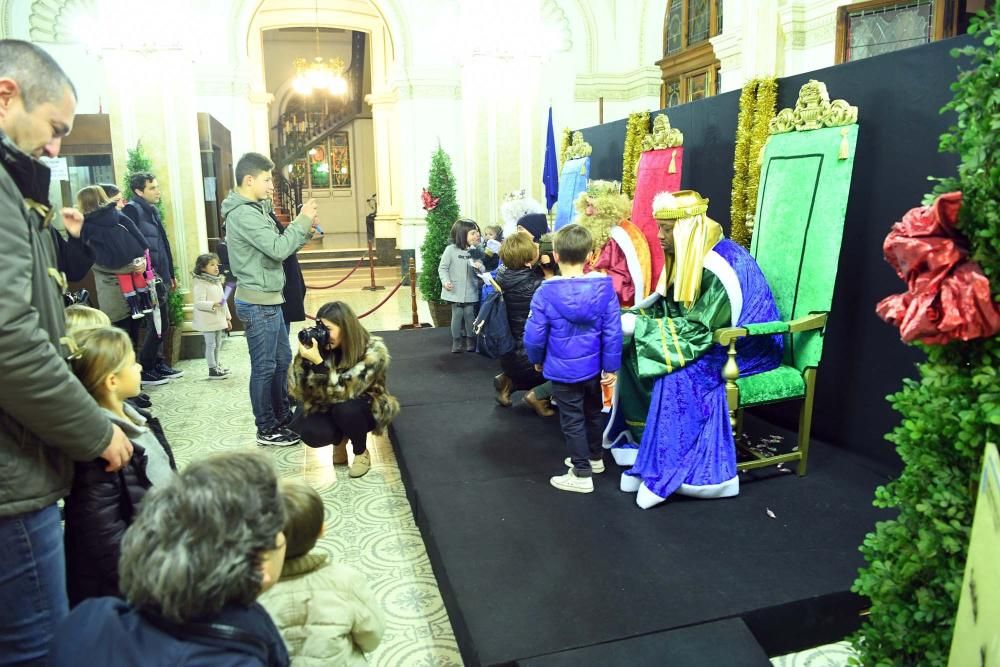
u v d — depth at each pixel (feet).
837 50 21.76
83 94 28.78
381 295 35.24
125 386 6.59
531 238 13.11
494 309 13.24
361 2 39.73
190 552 3.23
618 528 8.91
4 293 4.50
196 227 21.94
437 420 13.32
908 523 4.92
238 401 17.19
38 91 5.02
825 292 9.97
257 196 12.90
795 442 11.59
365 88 52.34
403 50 34.96
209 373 19.47
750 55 23.94
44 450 5.11
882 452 10.59
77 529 5.87
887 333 10.34
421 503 9.75
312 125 54.70
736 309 9.58
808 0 22.58
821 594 7.37
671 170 14.35
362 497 11.68
